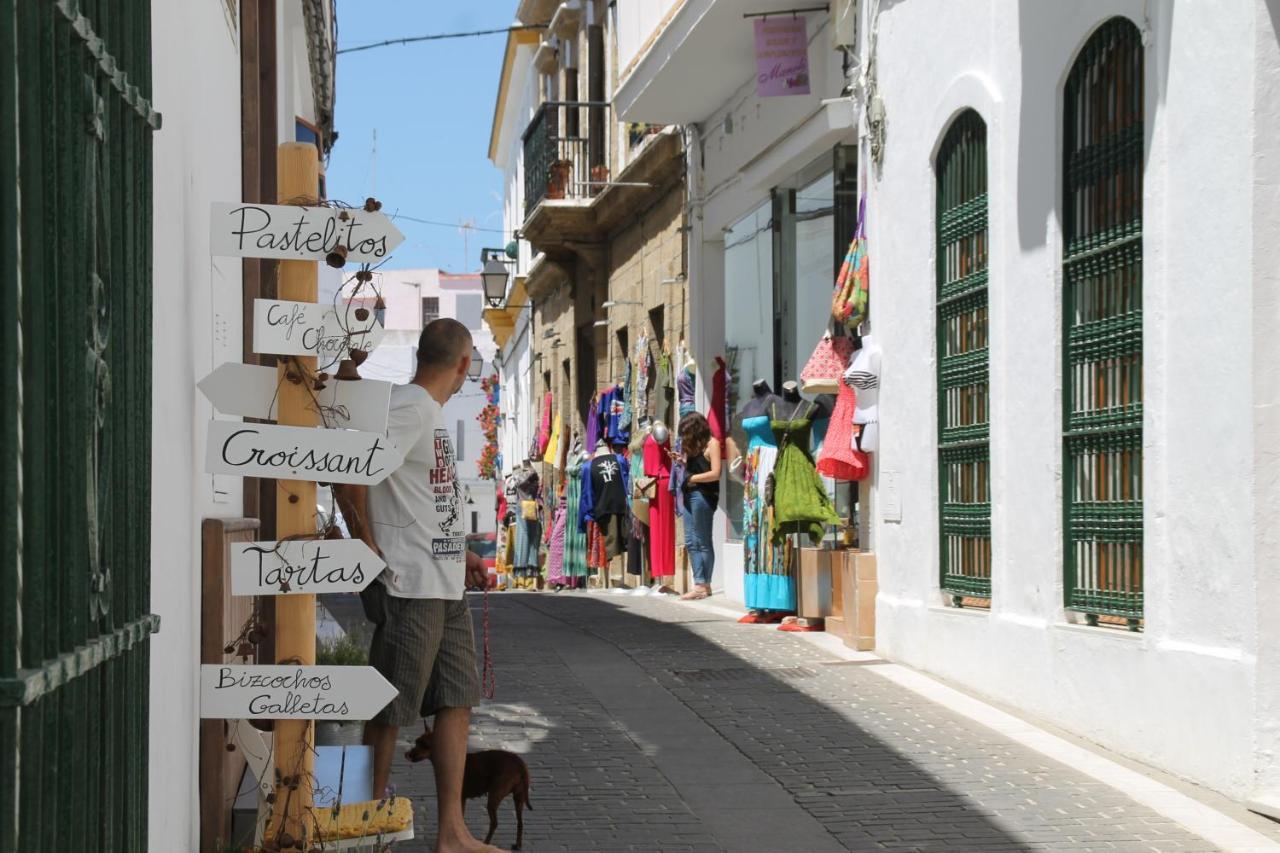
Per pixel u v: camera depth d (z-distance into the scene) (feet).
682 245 65.98
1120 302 28.89
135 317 12.69
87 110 10.64
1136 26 28.09
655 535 66.54
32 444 9.20
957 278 36.81
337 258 18.02
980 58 34.78
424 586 20.63
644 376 72.74
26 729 9.17
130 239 12.14
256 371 18.17
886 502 40.45
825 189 49.98
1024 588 32.45
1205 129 25.45
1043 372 31.45
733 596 59.52
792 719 31.89
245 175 26.63
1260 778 23.98
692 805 24.93
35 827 9.22
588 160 87.71
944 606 37.22
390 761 20.85
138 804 12.73
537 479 98.12
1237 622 24.58
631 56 61.41
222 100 21.59
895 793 25.57
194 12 17.66
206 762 18.99
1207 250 25.40
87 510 10.61
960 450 36.45
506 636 46.32
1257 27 24.09
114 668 11.76
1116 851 22.09
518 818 22.29
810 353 51.65
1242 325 24.39
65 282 9.97
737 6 48.52
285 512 18.69
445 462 20.99
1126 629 28.96
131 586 12.30
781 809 24.66
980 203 35.47
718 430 59.47
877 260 41.34
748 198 57.26
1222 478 25.00
